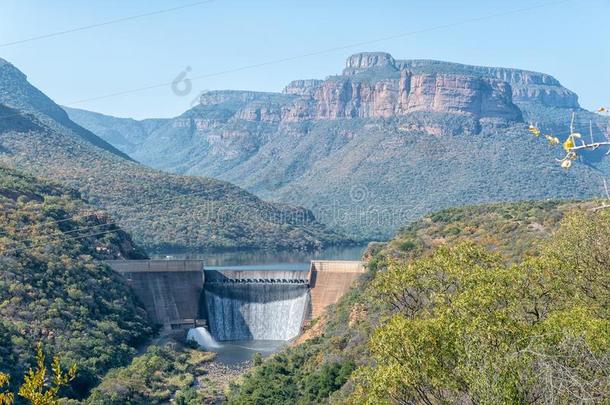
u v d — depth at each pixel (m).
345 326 155.50
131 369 152.88
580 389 45.59
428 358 56.12
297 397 124.81
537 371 49.16
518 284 65.88
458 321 57.53
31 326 153.00
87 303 175.00
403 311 75.19
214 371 166.25
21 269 171.12
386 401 58.12
